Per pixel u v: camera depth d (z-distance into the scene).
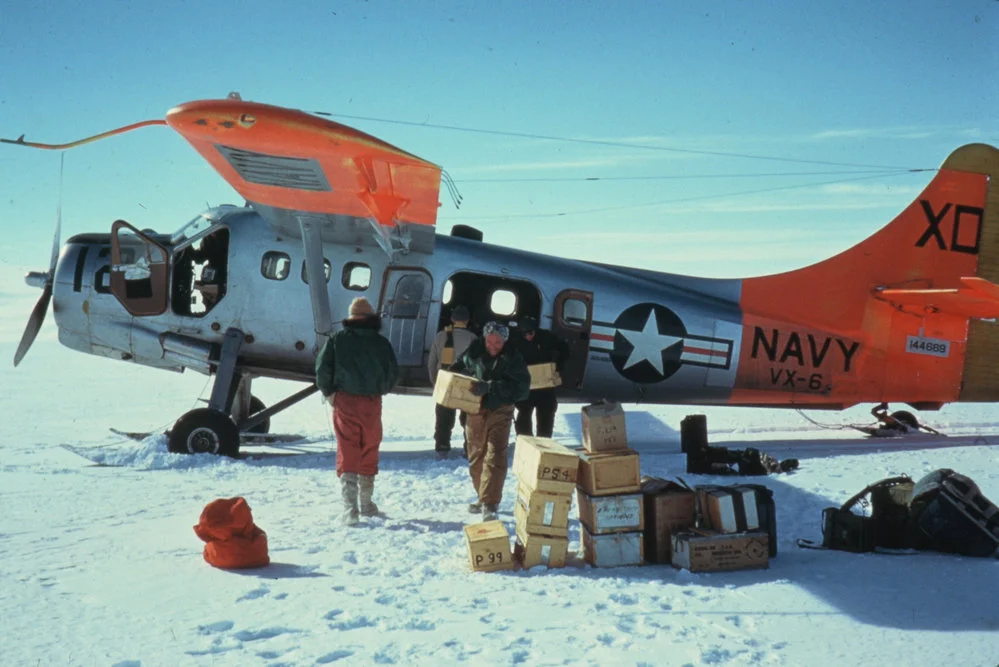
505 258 10.41
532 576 4.97
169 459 8.85
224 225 10.02
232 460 9.03
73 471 8.43
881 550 5.48
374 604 4.32
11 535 5.75
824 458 9.23
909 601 4.33
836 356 11.15
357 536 5.88
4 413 14.65
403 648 3.66
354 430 6.28
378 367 6.30
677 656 3.58
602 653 3.62
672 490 5.44
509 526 6.25
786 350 11.02
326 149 7.06
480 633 3.88
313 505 6.96
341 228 9.38
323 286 9.30
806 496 7.17
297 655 3.57
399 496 7.33
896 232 11.23
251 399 11.38
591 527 5.23
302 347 10.02
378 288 10.00
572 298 10.46
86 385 19.73
